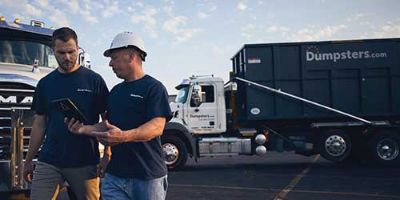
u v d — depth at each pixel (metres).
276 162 13.63
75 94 3.44
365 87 12.37
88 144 3.44
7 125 5.11
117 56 2.88
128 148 2.88
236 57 13.45
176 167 11.27
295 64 12.30
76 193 3.52
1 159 5.03
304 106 12.30
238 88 12.88
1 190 4.86
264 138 12.23
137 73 2.94
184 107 12.20
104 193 3.01
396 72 12.37
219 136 12.59
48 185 3.41
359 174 10.25
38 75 5.97
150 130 2.73
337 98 12.32
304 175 10.20
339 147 12.05
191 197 7.38
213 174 10.62
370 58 12.36
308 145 12.38
